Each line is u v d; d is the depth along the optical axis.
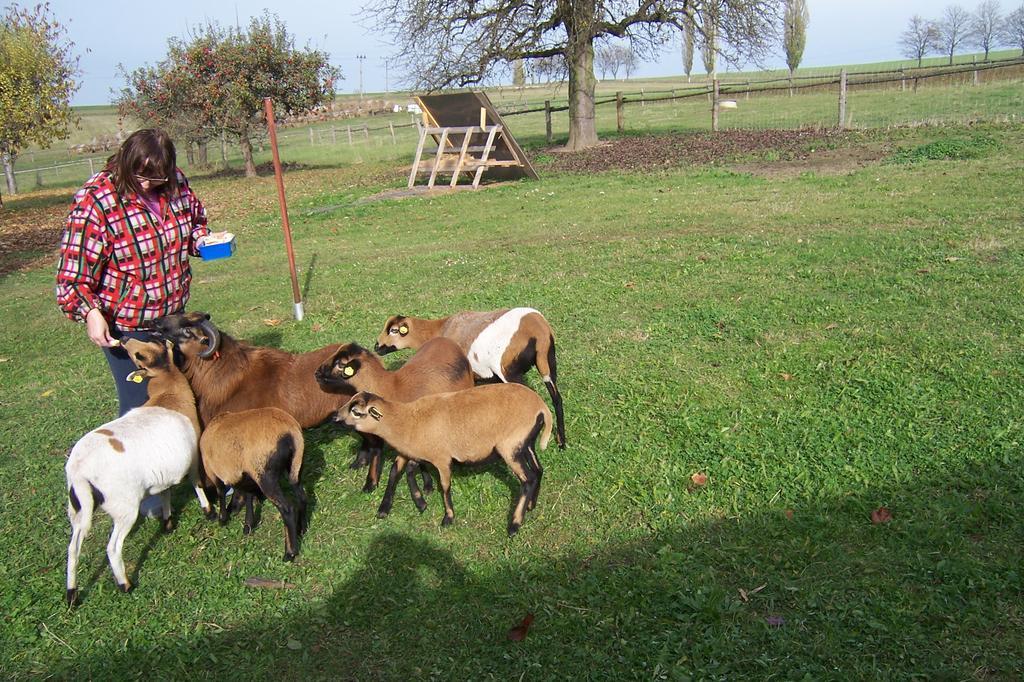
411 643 3.56
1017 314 6.35
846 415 5.12
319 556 4.29
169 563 4.31
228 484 4.32
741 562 3.85
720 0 21.91
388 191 18.44
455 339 5.53
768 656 3.23
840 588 3.57
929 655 3.14
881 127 20.47
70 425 6.18
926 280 7.44
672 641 3.37
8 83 22.14
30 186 32.69
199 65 27.52
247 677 3.44
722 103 37.03
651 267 8.94
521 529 4.34
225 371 4.70
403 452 4.37
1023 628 3.23
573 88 23.88
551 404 5.75
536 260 9.98
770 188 13.64
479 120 18.14
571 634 3.49
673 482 4.62
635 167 18.45
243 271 11.22
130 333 4.46
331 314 8.42
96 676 3.52
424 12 22.89
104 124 63.44
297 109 28.92
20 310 10.28
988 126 18.19
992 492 4.13
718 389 5.71
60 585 4.16
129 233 4.22
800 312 7.00
